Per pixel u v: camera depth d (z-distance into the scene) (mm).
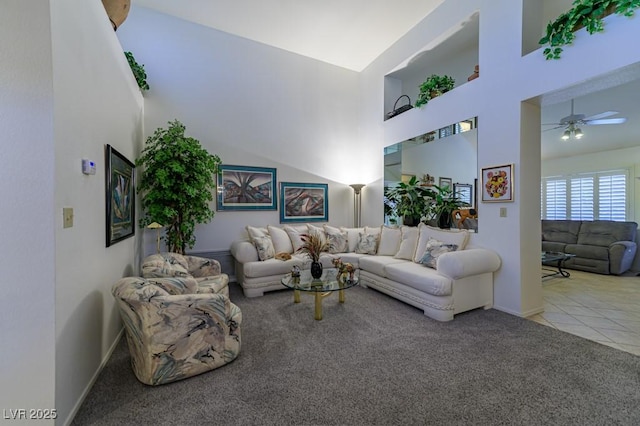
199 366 1867
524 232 2842
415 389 1706
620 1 2029
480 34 3164
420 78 4918
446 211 3801
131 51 3691
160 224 3176
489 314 2904
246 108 4465
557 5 3195
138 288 1782
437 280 2730
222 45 4270
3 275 1304
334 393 1676
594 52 2225
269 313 2994
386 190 4887
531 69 2676
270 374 1874
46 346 1346
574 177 5914
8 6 1311
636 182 5105
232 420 1473
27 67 1327
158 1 3652
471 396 1638
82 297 1680
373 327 2611
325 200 5191
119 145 2557
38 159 1338
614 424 1413
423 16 3922
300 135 4941
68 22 1532
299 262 3873
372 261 3750
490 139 3072
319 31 4254
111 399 1644
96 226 1925
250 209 4508
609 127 4441
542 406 1548
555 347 2207
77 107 1638
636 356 2064
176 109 3965
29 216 1328
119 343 2371
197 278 2955
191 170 3350
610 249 4555
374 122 5078
